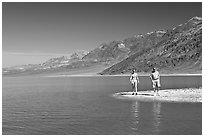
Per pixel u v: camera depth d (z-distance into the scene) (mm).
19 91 43188
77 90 43031
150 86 48938
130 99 27953
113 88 46125
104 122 16469
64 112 20422
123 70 189375
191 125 15367
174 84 53219
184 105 22828
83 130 14688
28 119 17844
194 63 147125
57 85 61250
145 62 178750
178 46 173250
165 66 159000
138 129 14672
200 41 162375
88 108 22203
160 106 22484
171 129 14555
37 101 28016
